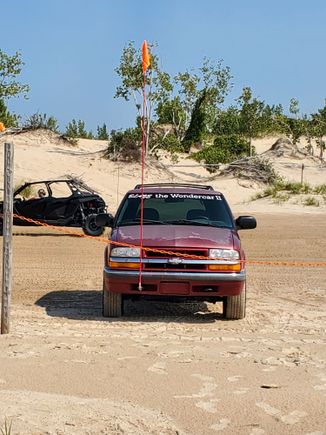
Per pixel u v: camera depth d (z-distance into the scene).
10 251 8.81
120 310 10.26
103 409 6.01
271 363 7.55
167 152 54.41
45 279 14.01
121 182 40.31
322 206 34.25
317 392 6.53
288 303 11.74
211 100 60.47
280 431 5.62
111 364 7.44
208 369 7.29
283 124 67.31
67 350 8.02
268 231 24.22
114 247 10.04
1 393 6.38
